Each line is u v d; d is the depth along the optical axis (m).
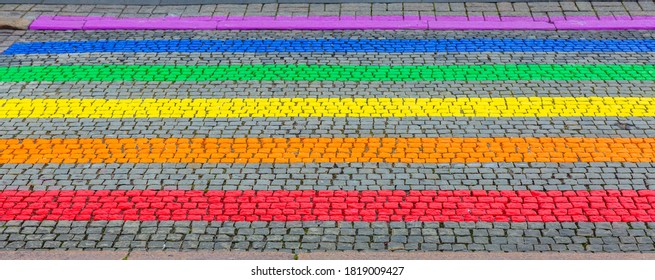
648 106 8.55
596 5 11.42
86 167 7.39
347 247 6.25
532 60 9.80
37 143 7.82
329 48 10.20
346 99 8.77
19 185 7.09
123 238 6.36
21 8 11.41
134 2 11.66
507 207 6.74
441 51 10.08
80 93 8.93
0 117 8.34
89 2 11.67
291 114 8.41
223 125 8.17
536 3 11.49
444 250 6.21
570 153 7.59
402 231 6.43
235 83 9.19
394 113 8.42
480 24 10.81
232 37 10.57
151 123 8.23
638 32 10.67
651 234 6.39
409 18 11.05
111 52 10.08
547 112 8.43
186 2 11.67
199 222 6.55
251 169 7.33
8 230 6.45
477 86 9.08
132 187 7.05
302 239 6.34
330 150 7.66
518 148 7.69
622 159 7.49
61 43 10.38
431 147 7.71
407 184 7.08
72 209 6.73
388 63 9.73
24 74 9.42
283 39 10.50
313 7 11.45
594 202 6.80
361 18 11.06
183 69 9.57
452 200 6.84
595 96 8.80
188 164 7.42
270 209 6.71
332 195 6.91
